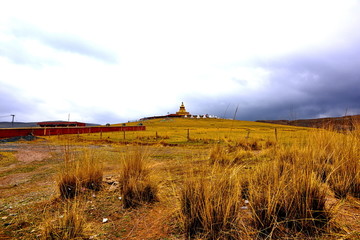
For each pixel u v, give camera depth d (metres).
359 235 1.66
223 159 4.50
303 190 2.08
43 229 2.10
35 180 5.74
